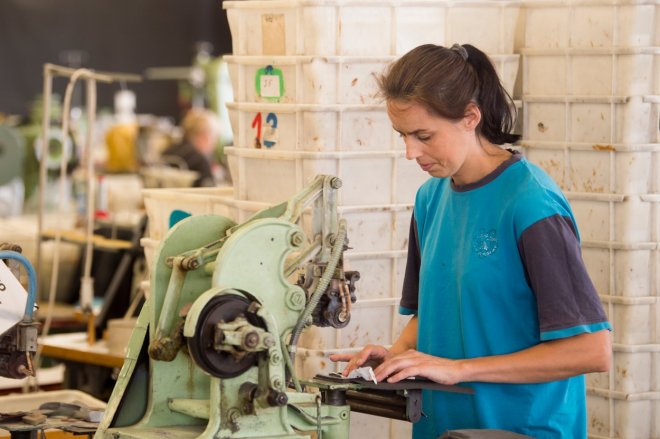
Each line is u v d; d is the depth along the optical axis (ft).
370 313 10.32
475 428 7.82
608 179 10.57
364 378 7.41
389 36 10.21
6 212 25.98
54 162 25.94
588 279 7.35
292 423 7.10
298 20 10.03
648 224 10.61
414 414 7.51
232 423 6.68
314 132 9.96
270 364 6.66
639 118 10.44
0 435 8.80
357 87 10.06
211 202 11.20
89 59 36.60
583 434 8.07
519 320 7.61
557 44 10.84
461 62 7.43
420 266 8.43
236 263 6.73
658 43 10.44
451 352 7.97
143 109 37.29
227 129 31.32
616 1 10.34
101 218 20.36
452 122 7.41
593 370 7.29
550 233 7.30
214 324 6.51
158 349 6.97
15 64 35.55
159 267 7.14
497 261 7.58
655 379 10.80
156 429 7.13
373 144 10.21
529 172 7.59
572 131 10.82
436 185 8.35
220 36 38.19
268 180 10.53
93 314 15.40
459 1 10.49
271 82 10.37
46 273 19.65
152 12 37.14
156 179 22.11
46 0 35.68
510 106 7.75
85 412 8.48
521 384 7.67
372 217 10.24
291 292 6.91
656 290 10.68
